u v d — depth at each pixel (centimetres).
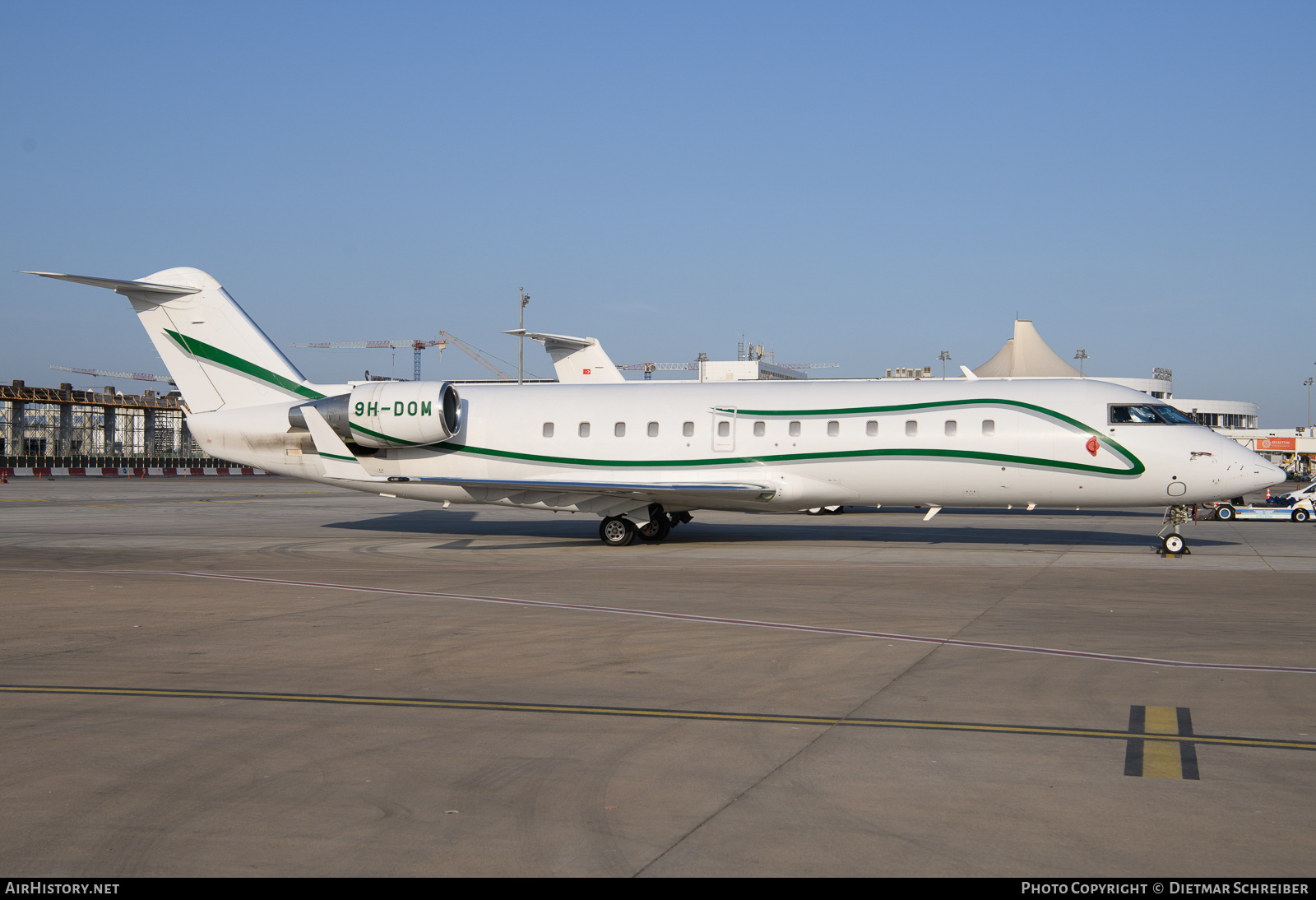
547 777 731
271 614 1466
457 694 986
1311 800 679
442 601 1584
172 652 1191
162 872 571
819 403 2420
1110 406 2272
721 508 2567
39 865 581
